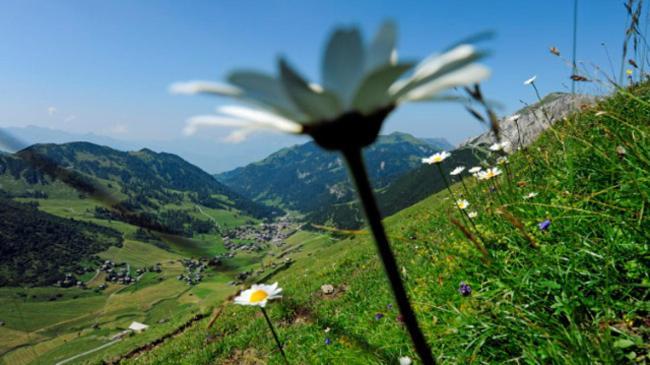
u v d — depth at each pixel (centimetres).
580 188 366
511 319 276
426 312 379
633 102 385
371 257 1512
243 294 328
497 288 312
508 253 344
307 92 74
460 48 80
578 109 469
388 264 85
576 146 414
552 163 449
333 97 76
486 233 393
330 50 75
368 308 721
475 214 484
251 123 88
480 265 340
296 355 744
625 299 255
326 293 1223
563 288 262
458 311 317
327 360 573
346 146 82
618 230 275
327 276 1519
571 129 443
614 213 296
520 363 258
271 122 88
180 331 2481
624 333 222
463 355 285
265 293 328
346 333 588
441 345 317
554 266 285
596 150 334
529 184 426
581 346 218
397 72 71
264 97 83
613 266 263
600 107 416
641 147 307
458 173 543
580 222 311
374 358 361
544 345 239
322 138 80
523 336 263
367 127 80
